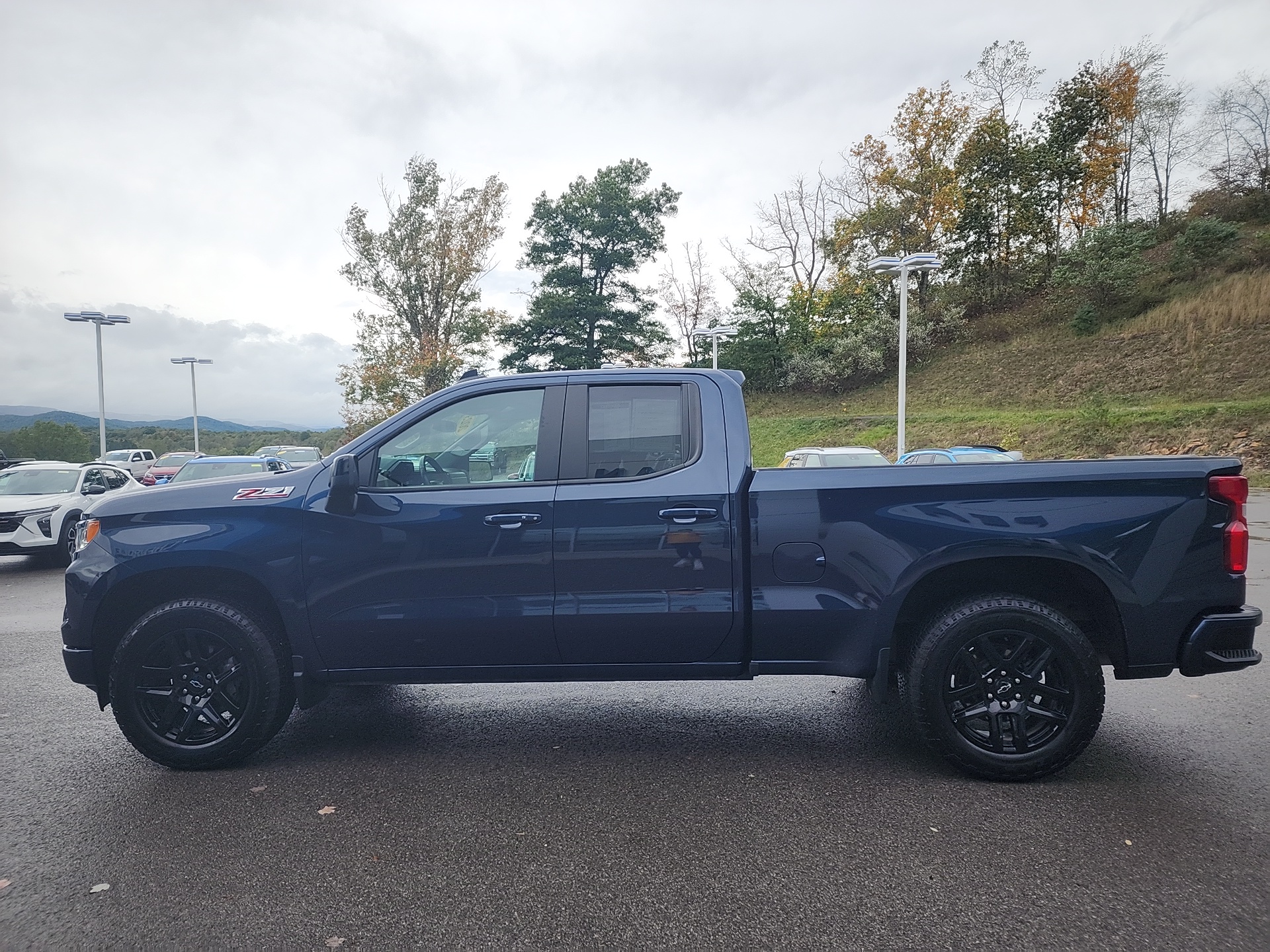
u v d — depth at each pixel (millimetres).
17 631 7805
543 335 53969
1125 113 49281
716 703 5078
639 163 55312
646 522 3818
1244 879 2764
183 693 3947
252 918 2611
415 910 2654
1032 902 2641
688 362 60594
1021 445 28094
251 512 3941
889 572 3738
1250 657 3588
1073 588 3891
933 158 47062
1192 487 3635
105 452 36094
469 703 5156
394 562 3879
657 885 2797
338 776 3883
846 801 3506
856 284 49344
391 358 46531
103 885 2832
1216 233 39188
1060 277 43125
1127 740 4223
